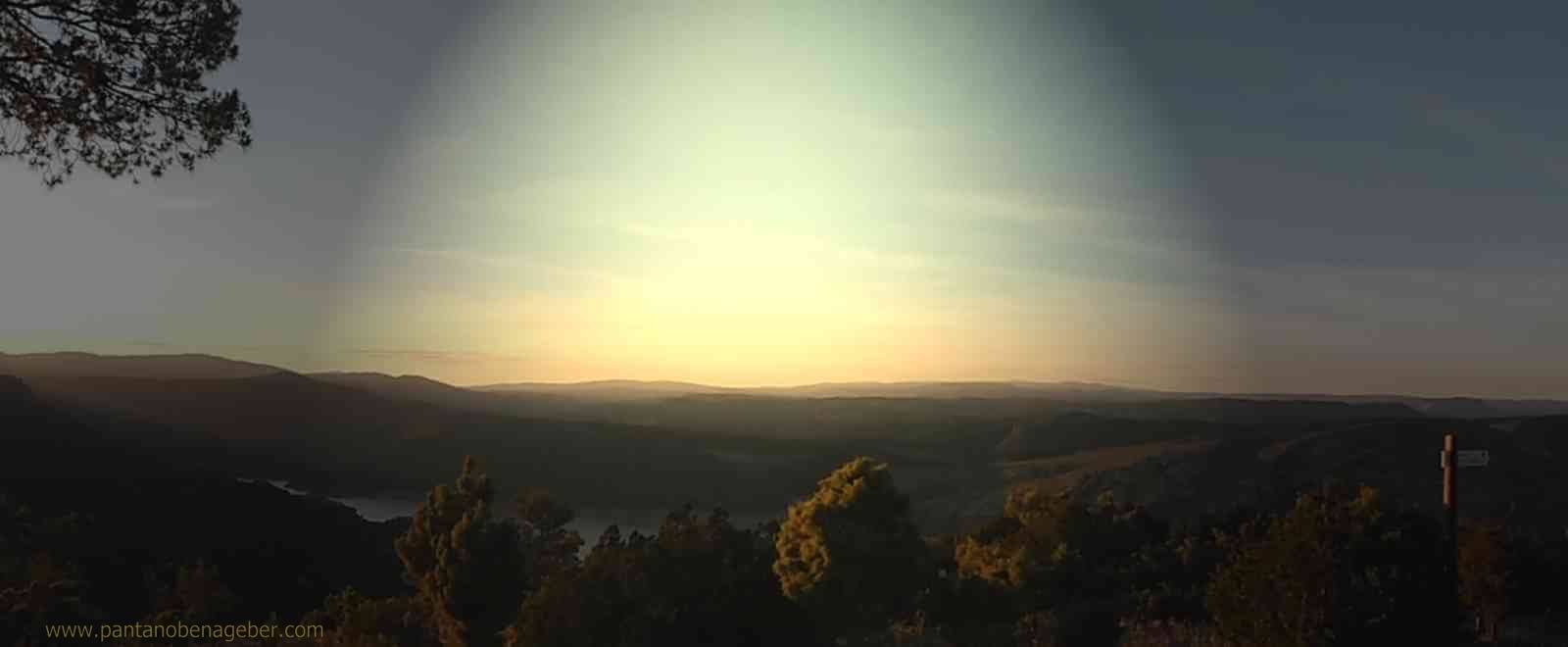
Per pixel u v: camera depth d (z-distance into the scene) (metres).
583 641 17.75
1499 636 18.31
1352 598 10.94
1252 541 12.55
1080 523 23.41
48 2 9.51
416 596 32.09
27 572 29.34
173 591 37.50
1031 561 20.56
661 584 17.56
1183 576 24.58
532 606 18.48
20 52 9.56
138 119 10.09
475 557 27.02
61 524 42.56
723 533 18.47
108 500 53.88
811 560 15.80
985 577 19.33
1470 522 21.73
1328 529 11.35
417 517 29.31
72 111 9.70
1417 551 11.27
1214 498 57.12
